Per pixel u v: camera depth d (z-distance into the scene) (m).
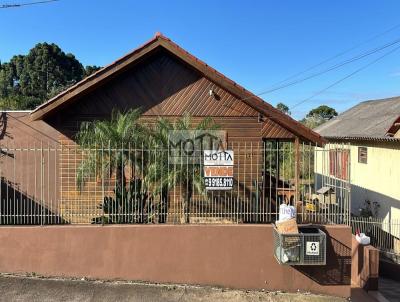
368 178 19.66
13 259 7.69
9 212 9.48
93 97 11.11
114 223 8.02
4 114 13.92
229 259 7.83
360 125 22.91
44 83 59.59
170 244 7.79
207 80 11.29
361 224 16.44
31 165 13.71
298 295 7.77
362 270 9.47
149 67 11.22
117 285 7.57
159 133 8.63
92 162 8.55
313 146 11.22
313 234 7.53
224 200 8.45
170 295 7.36
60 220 8.58
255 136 11.27
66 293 7.19
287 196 10.46
